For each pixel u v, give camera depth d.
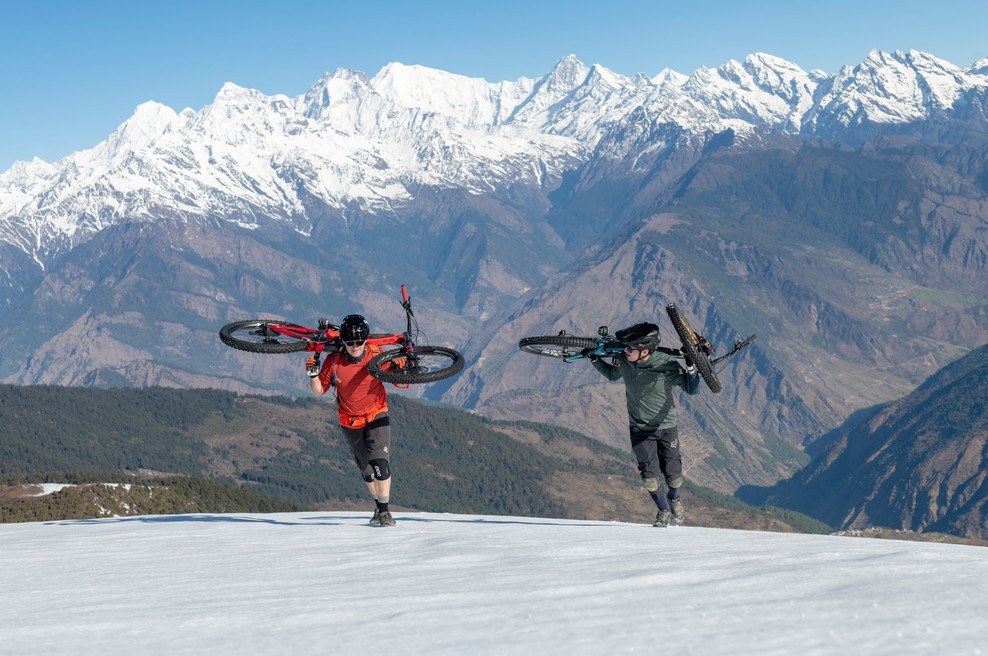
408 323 13.45
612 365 13.52
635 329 13.04
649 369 13.23
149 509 89.38
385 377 12.81
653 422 13.45
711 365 12.94
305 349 13.29
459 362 12.97
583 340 13.26
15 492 98.56
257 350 13.14
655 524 13.94
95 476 101.12
